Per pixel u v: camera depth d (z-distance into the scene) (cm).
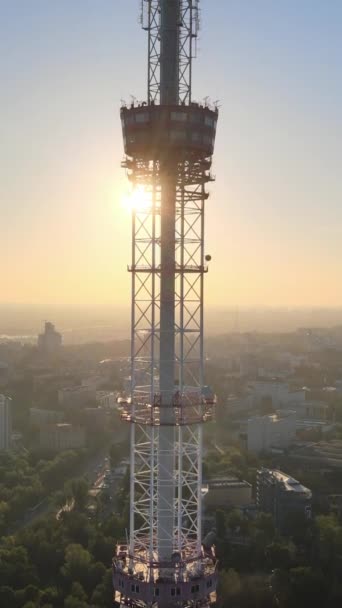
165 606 19962
